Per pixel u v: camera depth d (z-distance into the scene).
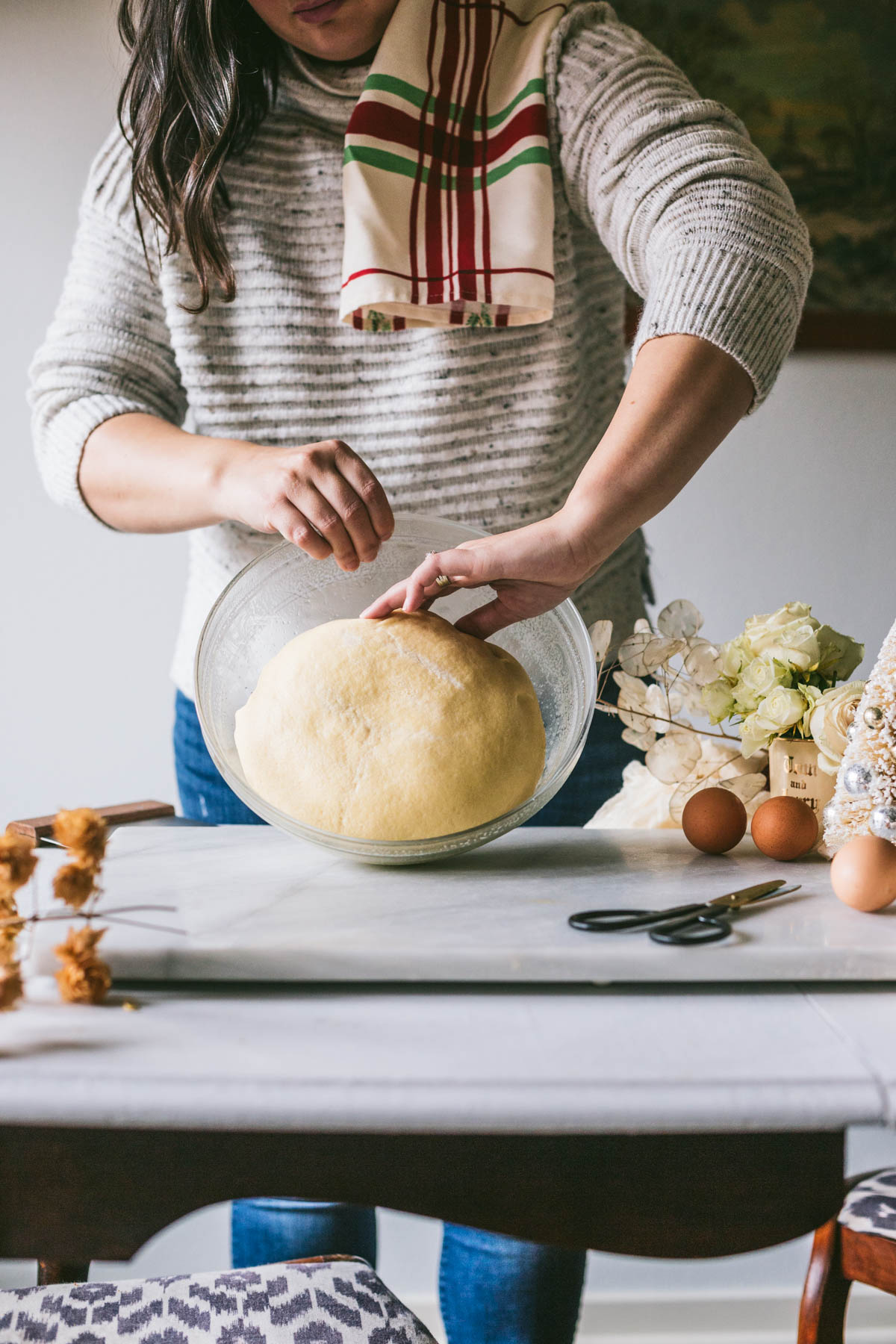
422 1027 0.36
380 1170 0.34
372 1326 0.52
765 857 0.57
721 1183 0.34
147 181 0.75
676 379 0.59
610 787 0.85
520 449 0.80
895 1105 0.31
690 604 0.68
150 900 0.46
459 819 0.49
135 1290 0.55
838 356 1.37
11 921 0.38
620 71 0.73
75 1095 0.31
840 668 0.64
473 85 0.76
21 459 1.34
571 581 0.56
